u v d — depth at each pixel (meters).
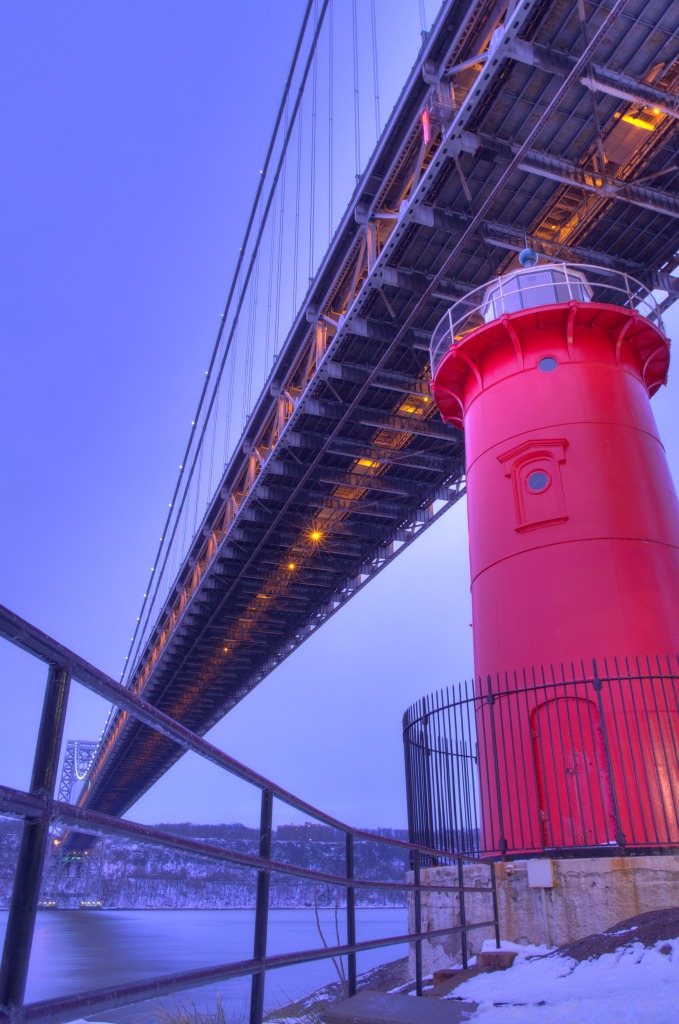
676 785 9.17
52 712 1.60
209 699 60.78
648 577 10.63
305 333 28.12
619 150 19.44
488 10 17.08
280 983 24.94
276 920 108.56
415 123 19.59
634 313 12.46
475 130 18.27
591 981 5.32
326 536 38.94
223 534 40.50
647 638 10.14
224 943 50.06
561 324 12.64
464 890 7.09
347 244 24.38
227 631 49.16
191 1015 6.03
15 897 1.41
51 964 28.92
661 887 7.37
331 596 44.62
